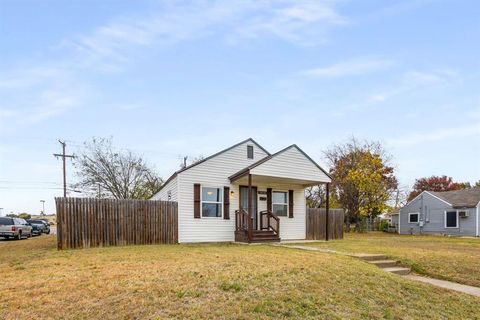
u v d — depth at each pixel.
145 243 15.08
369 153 36.62
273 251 11.50
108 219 14.30
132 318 4.54
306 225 19.91
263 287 6.11
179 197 16.25
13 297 5.33
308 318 5.09
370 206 35.50
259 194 18.42
